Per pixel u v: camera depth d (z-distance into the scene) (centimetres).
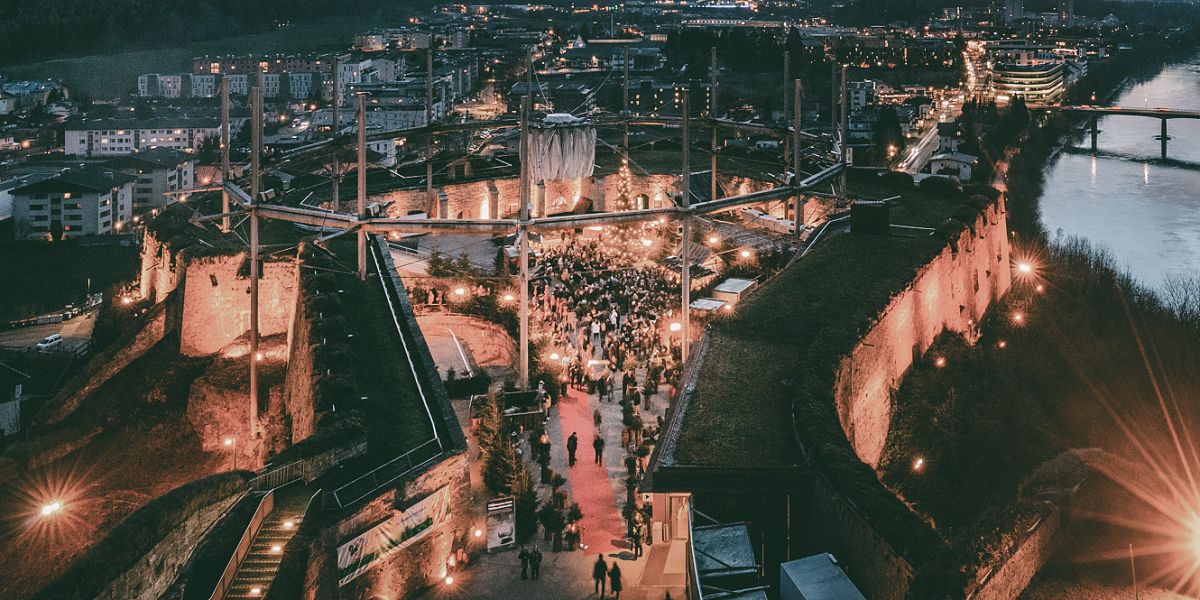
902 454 8088
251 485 5269
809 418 5650
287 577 4731
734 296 9881
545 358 8956
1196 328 12850
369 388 6938
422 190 13325
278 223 11800
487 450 6994
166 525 4672
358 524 5291
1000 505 7750
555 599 5672
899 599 4341
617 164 15738
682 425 5847
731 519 5250
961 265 11131
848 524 4744
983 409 9238
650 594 5569
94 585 4206
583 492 6919
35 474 9188
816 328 7550
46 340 16788
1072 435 9419
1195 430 9731
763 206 13750
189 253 10206
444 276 10475
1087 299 13700
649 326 9650
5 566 7725
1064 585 5388
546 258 11762
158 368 10250
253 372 9150
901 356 8850
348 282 9338
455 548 5962
